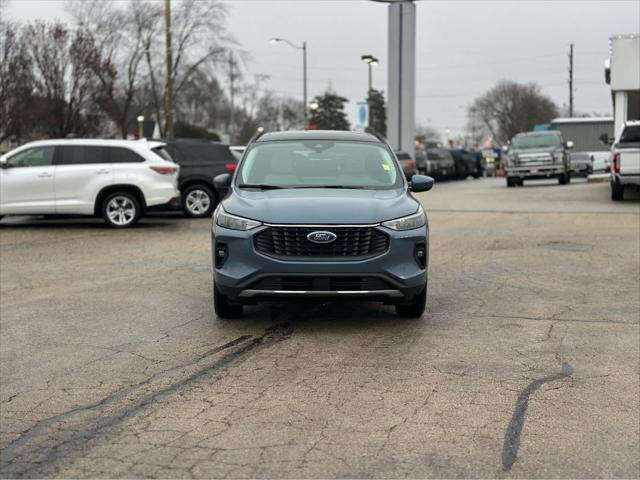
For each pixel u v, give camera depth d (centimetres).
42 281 976
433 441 439
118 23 4300
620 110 2659
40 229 1588
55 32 3644
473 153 5131
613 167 1980
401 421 470
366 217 673
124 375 569
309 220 666
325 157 813
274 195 727
